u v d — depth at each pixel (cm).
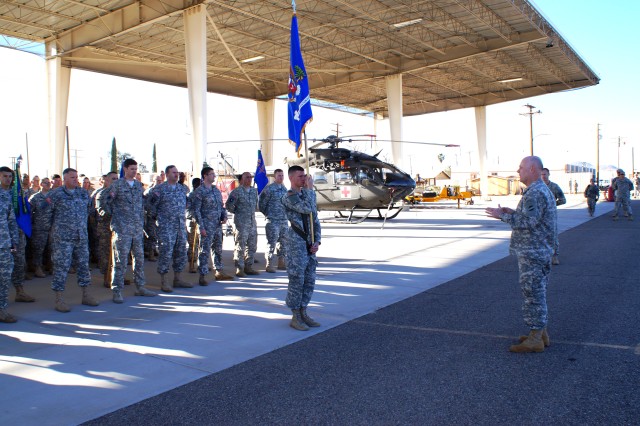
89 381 402
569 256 1041
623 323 532
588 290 705
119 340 508
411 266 952
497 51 2841
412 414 333
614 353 439
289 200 532
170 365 438
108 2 2108
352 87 3778
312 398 363
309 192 546
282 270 941
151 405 358
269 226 905
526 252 441
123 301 679
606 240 1298
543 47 2778
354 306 641
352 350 468
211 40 2650
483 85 3806
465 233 1557
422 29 2538
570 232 1531
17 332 538
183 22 2131
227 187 2039
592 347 457
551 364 417
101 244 881
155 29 2438
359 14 2280
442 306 631
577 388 367
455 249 1186
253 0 2077
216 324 566
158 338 515
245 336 520
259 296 712
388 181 1727
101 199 668
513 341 482
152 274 911
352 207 1834
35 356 461
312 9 2205
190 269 924
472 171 6894
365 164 1753
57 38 2528
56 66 2577
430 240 1380
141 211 698
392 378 396
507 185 6178
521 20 2391
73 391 383
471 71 3319
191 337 518
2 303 572
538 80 3659
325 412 340
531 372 400
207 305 658
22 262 680
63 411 349
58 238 622
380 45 2802
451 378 392
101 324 568
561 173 6819
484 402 348
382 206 1803
